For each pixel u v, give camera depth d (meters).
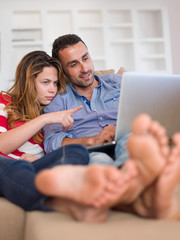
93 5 5.78
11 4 5.47
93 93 1.94
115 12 6.06
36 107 1.87
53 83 1.89
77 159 1.09
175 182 0.75
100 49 5.97
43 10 5.59
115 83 2.03
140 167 0.75
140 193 0.80
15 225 1.01
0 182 1.08
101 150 1.38
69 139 1.69
